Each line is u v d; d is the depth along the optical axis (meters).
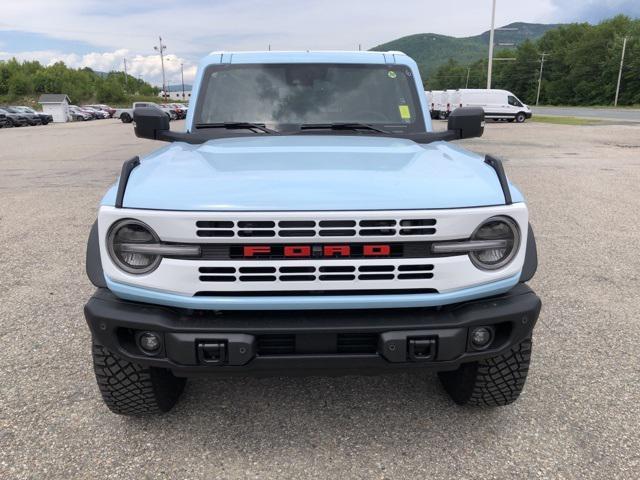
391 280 2.32
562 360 3.65
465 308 2.44
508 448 2.76
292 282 2.29
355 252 2.29
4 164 15.23
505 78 125.56
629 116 42.84
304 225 2.25
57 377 3.43
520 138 21.70
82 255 6.07
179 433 2.89
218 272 2.29
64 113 59.62
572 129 27.02
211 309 2.33
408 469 2.62
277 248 2.28
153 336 2.39
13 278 5.30
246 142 3.25
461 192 2.39
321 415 3.06
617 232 7.05
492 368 2.78
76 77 125.31
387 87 3.88
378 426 2.96
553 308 4.52
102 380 2.71
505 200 2.40
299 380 3.44
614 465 2.63
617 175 11.88
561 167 13.14
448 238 2.31
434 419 3.02
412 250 2.32
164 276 2.30
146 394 2.78
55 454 2.71
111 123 48.97
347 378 3.47
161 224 2.25
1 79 111.88
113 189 2.48
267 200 2.26
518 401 3.17
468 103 36.41
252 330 2.31
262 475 2.58
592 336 4.00
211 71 3.91
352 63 3.96
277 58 3.97
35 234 7.06
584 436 2.85
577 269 5.54
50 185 11.18
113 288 2.37
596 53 99.00
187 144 3.37
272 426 2.96
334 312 2.41
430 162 2.78
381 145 3.18
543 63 116.12
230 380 3.44
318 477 2.57
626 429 2.90
